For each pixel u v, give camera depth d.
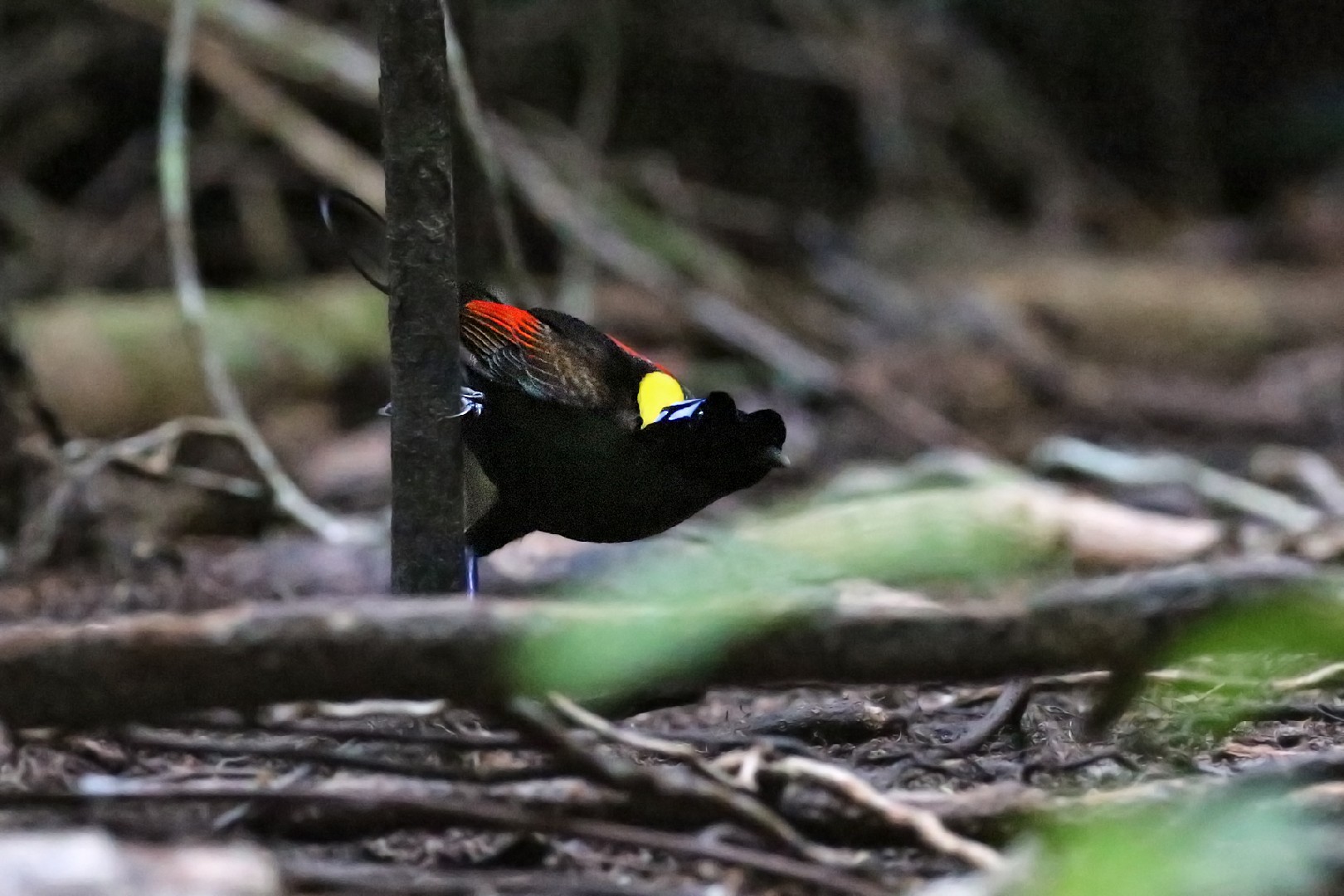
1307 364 21.39
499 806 4.35
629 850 4.55
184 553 11.12
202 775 5.21
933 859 4.42
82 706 4.13
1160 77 29.88
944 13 26.67
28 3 20.66
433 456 5.81
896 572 6.98
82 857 3.52
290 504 11.26
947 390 18.78
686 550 9.25
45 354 15.18
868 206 25.27
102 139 21.48
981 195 26.98
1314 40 31.16
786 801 4.52
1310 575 4.15
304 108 20.14
